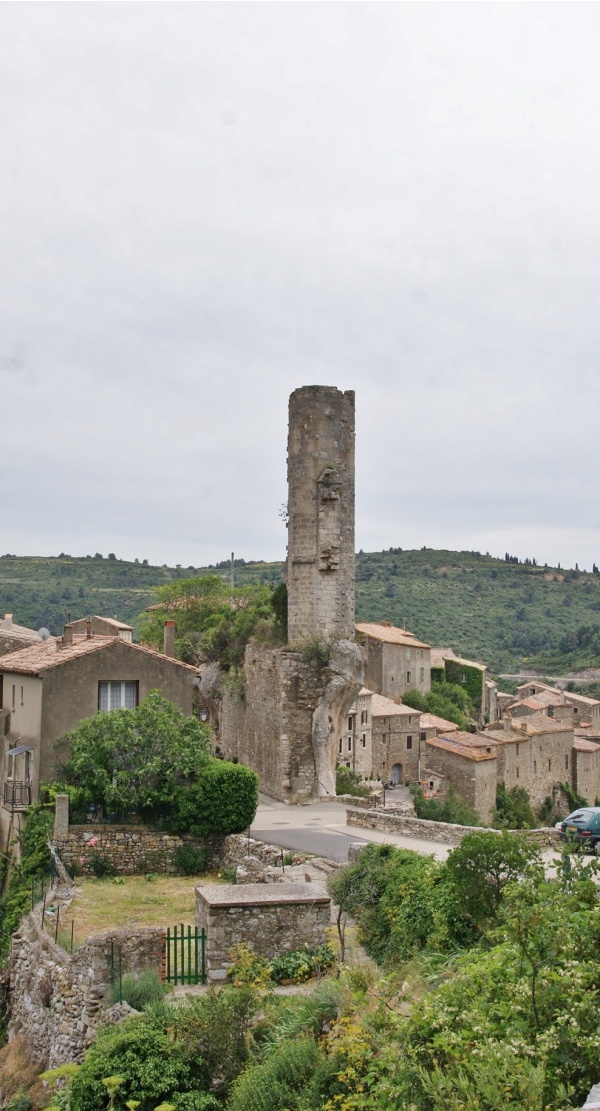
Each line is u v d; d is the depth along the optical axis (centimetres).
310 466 4291
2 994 2212
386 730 7394
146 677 3097
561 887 1175
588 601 17962
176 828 2806
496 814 6269
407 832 2970
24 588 13550
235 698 4825
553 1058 911
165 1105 1245
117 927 2153
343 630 4309
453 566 18838
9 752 3111
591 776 8244
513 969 1059
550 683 12975
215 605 6700
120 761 2833
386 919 1809
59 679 2991
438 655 10300
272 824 3316
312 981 1666
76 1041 1688
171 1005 1548
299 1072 1248
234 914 1747
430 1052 970
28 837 2814
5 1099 1761
